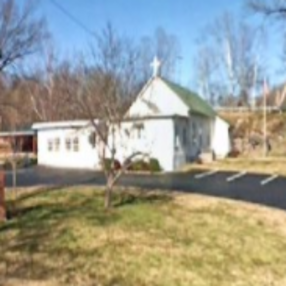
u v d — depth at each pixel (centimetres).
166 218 1366
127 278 913
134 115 2827
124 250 1063
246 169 2867
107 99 1908
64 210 1421
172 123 2886
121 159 2708
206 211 1500
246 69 6388
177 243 1139
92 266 962
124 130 2570
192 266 1000
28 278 884
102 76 2072
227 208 1566
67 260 988
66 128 3172
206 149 3700
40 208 1452
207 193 1909
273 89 5981
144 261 1005
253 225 1362
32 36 5359
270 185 2181
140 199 1641
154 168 2719
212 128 3959
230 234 1251
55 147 3253
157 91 3303
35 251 1038
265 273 1008
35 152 3803
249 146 4331
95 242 1108
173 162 2864
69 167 3109
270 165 3012
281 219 1456
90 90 1842
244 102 6297
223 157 3766
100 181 2234
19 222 1273
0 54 3938
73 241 1110
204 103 4081
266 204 1688
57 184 2080
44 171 2828
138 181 2247
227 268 1012
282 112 4950
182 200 1670
